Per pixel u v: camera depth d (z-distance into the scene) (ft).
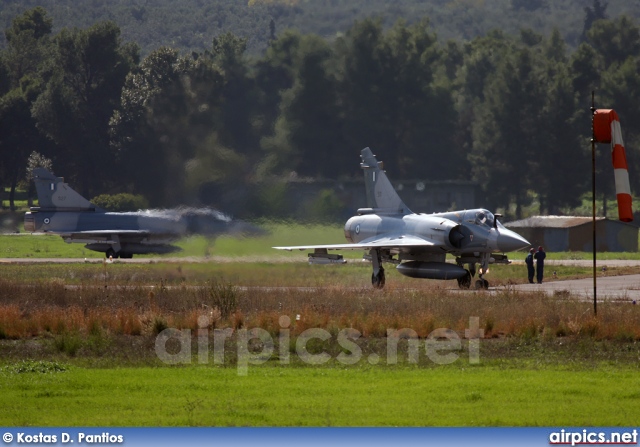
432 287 431.43
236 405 177.99
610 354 248.11
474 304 322.14
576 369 224.33
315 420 165.07
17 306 331.16
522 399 182.80
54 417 170.60
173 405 178.91
